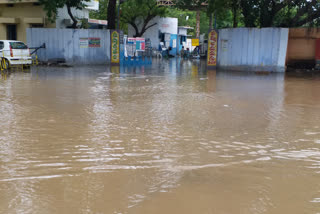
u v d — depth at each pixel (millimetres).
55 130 5781
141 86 11977
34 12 27172
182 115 7156
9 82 12547
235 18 25281
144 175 3875
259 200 3281
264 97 9805
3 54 18219
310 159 4516
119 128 5992
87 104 8227
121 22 39094
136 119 6719
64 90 10578
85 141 5172
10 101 8469
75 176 3816
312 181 3770
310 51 21234
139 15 37344
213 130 5957
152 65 24672
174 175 3887
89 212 3002
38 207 3086
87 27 27875
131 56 25906
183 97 9602
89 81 13258
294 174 3969
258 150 4867
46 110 7430
